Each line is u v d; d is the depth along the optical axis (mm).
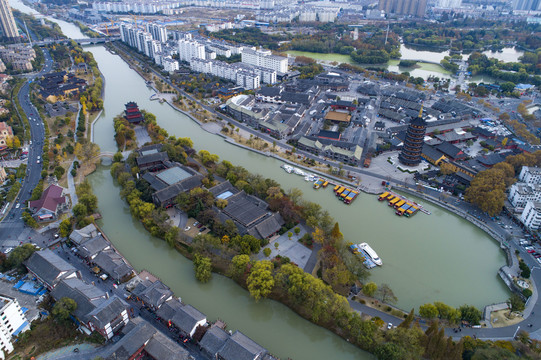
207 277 196875
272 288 192625
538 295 193625
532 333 171750
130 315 173875
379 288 196875
